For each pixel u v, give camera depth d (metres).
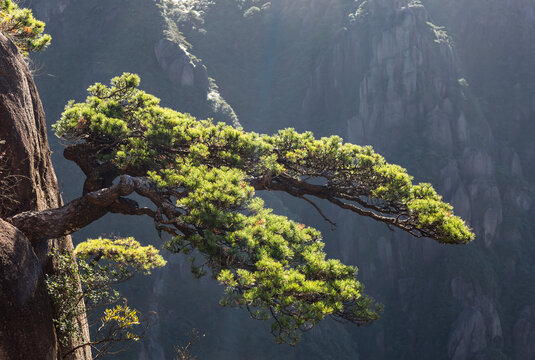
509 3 152.38
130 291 77.94
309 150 11.27
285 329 6.85
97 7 135.75
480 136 124.44
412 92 124.12
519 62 146.50
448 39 144.00
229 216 7.74
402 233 103.19
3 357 4.86
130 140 9.94
